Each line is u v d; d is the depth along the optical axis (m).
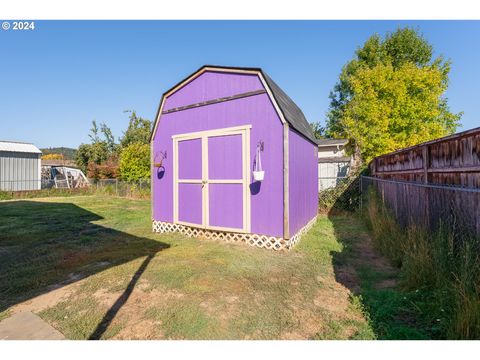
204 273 3.83
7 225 7.84
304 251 4.99
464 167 3.32
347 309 2.82
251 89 5.30
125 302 2.96
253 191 5.30
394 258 4.21
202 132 5.98
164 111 6.76
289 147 5.07
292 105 7.54
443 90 14.80
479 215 2.82
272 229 5.09
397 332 2.31
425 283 3.08
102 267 4.12
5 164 18.55
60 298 3.07
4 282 3.57
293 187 5.34
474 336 2.10
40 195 17.95
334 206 10.10
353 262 4.38
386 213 5.82
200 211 6.05
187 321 2.56
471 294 2.34
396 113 13.87
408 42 20.53
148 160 17.50
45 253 4.96
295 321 2.57
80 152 26.73
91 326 2.48
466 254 2.60
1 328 2.46
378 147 13.62
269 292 3.23
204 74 5.95
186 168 6.31
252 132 5.30
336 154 19.17
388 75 14.17
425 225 4.19
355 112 13.81
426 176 4.44
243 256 4.64
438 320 2.35
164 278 3.64
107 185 19.81
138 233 6.71
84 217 9.38
